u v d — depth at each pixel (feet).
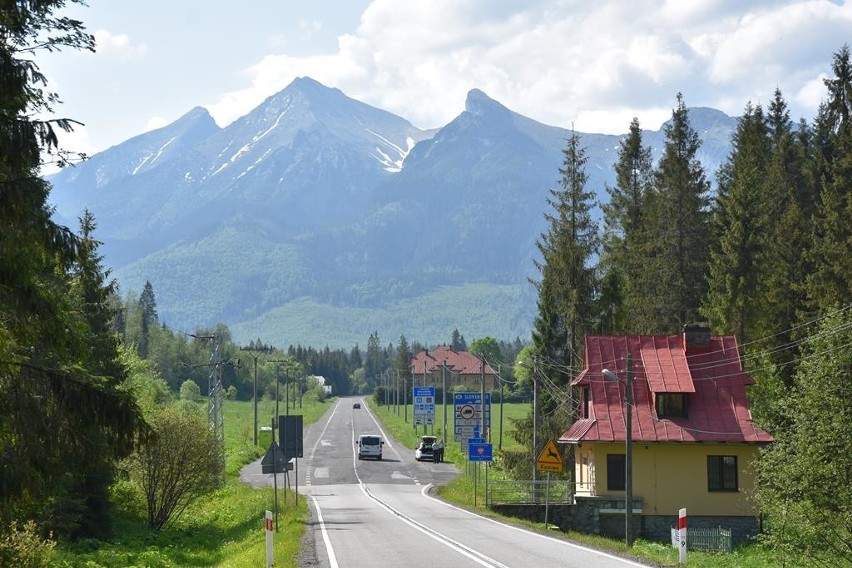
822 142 278.87
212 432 190.80
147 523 171.73
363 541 124.57
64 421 64.13
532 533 137.28
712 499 186.09
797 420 128.47
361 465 346.33
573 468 250.98
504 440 424.05
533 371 234.38
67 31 60.80
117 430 65.72
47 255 60.18
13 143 56.13
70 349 64.75
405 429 523.70
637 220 331.77
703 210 289.94
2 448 63.41
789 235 248.32
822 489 122.72
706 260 285.02
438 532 138.62
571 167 278.87
